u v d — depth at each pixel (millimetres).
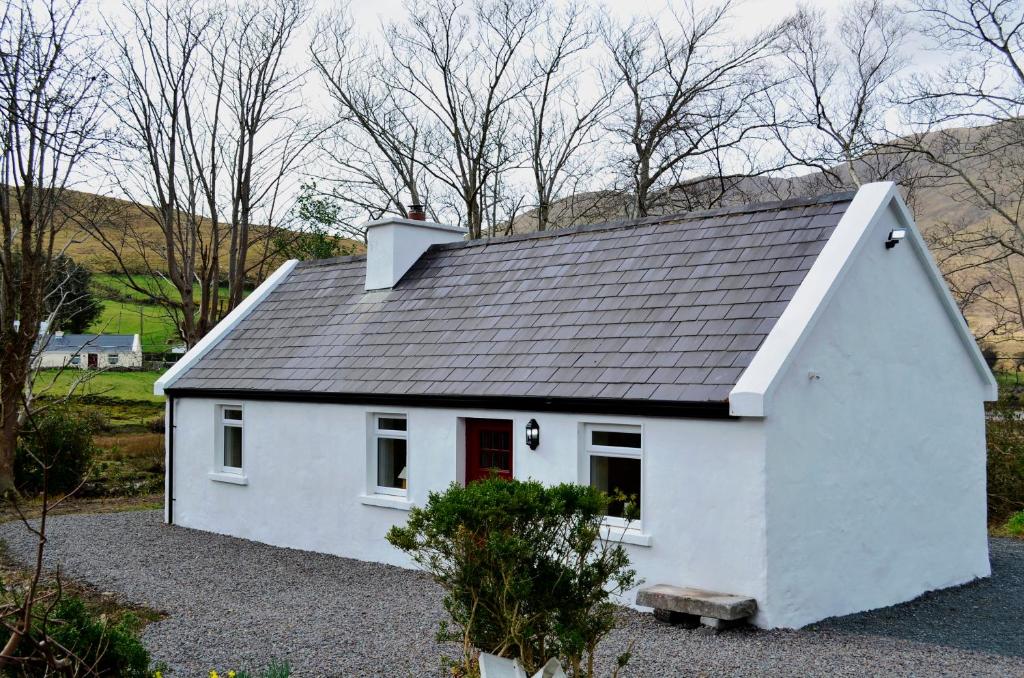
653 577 11242
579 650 6949
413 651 9312
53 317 21688
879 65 31688
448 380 13875
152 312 52250
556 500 6902
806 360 10867
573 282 14570
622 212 36250
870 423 11945
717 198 35469
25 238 21531
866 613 11555
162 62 29656
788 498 10531
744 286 12156
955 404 13820
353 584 12914
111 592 12391
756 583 10266
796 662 8820
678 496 11023
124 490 23641
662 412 11086
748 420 10391
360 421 15055
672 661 8797
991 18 25672
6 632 7062
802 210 12906
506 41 36688
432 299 16516
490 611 6996
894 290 12500
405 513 14273
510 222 38531
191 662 9062
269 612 11164
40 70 20062
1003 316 28812
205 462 17906
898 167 30453
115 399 36531
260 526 16734
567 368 12586
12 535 17188
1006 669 8781
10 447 21266
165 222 30094
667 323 12328
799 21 32781
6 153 21250
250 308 19891
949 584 13461
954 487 13703
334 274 19641
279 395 16188
